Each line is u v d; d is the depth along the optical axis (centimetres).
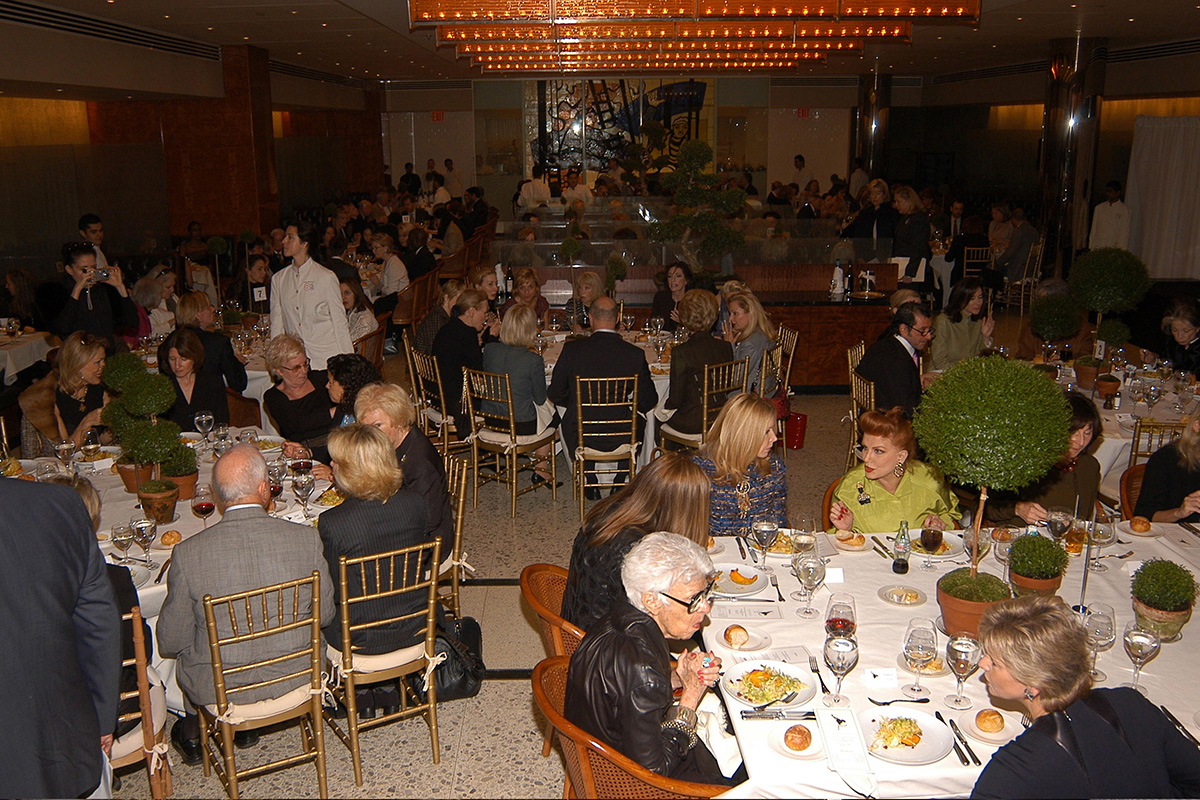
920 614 264
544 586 277
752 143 1975
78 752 205
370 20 1070
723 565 296
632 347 530
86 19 1002
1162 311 1003
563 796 292
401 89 2012
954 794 189
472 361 577
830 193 1564
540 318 763
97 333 604
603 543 264
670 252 890
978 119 1869
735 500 331
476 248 1310
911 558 302
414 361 620
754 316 576
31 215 1125
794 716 214
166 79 1164
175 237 1347
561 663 226
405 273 1039
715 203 862
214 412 475
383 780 308
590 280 708
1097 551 303
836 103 1966
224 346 540
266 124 1364
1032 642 185
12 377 674
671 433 564
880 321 816
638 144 1961
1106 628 227
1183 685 225
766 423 324
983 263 1260
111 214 1260
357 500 296
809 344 821
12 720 193
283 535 270
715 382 544
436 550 296
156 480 336
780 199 1599
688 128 1959
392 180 2091
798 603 272
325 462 446
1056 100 1246
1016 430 223
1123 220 1191
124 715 271
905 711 214
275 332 586
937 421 233
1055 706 186
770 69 1267
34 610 195
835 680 230
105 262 814
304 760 287
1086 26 1108
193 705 296
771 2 689
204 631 271
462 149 2073
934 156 2006
